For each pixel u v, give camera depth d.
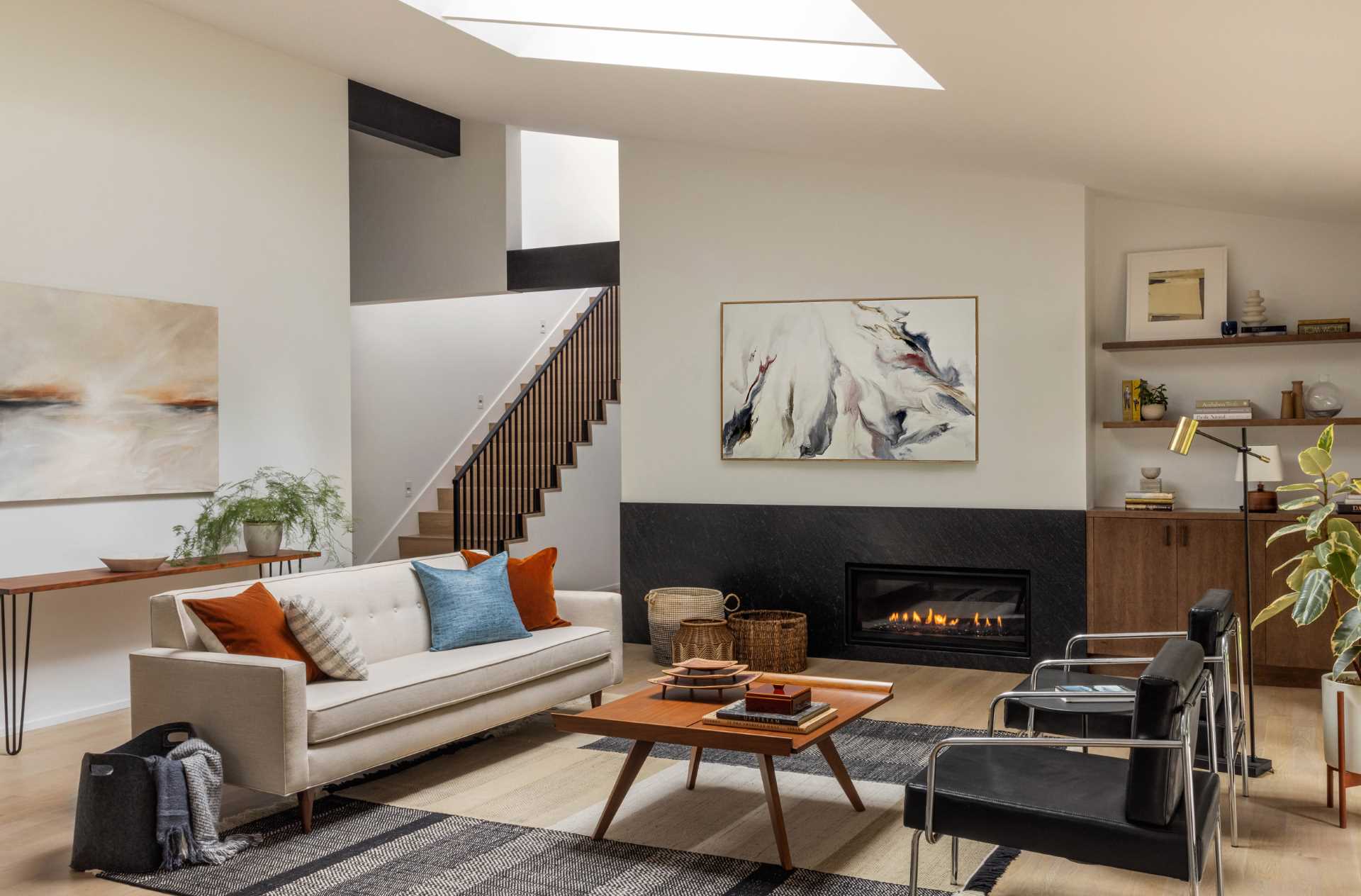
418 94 7.20
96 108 5.36
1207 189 5.66
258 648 4.03
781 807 3.62
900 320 6.67
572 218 9.57
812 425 6.87
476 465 8.95
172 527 5.75
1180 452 4.50
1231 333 6.17
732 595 6.89
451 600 4.98
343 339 6.78
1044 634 6.34
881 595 6.80
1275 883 3.29
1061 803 2.77
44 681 5.24
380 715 4.00
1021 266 6.41
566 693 5.09
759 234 7.00
